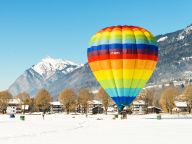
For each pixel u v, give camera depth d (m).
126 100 79.62
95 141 38.44
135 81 78.19
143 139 40.47
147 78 80.56
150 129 58.41
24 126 73.88
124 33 78.25
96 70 80.62
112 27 81.19
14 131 57.88
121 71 77.25
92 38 81.94
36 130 60.38
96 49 79.19
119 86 78.44
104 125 73.56
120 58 76.75
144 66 78.06
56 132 54.06
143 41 77.94
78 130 58.53
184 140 38.91
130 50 76.62
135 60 76.94
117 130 56.94
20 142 37.41
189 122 84.44
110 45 77.31
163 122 85.19
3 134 50.97
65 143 36.34
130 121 92.56
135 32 79.00
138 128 61.53
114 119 111.62
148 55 78.19
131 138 41.91
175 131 53.22
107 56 77.44
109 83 79.31
